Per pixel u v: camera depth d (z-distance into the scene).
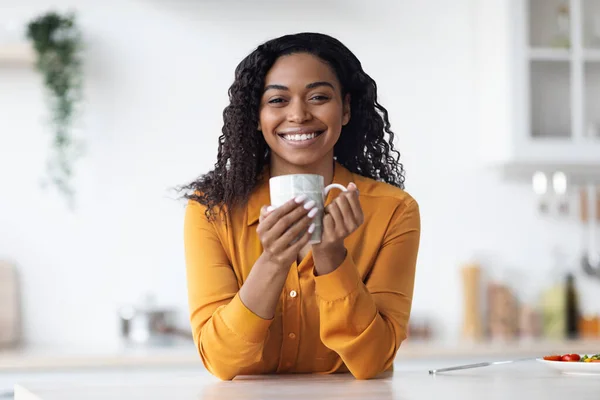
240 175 1.85
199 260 1.84
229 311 1.66
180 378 1.78
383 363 1.71
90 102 4.09
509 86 3.95
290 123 1.77
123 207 4.10
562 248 4.28
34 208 4.05
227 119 1.87
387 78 4.25
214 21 4.17
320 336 1.75
